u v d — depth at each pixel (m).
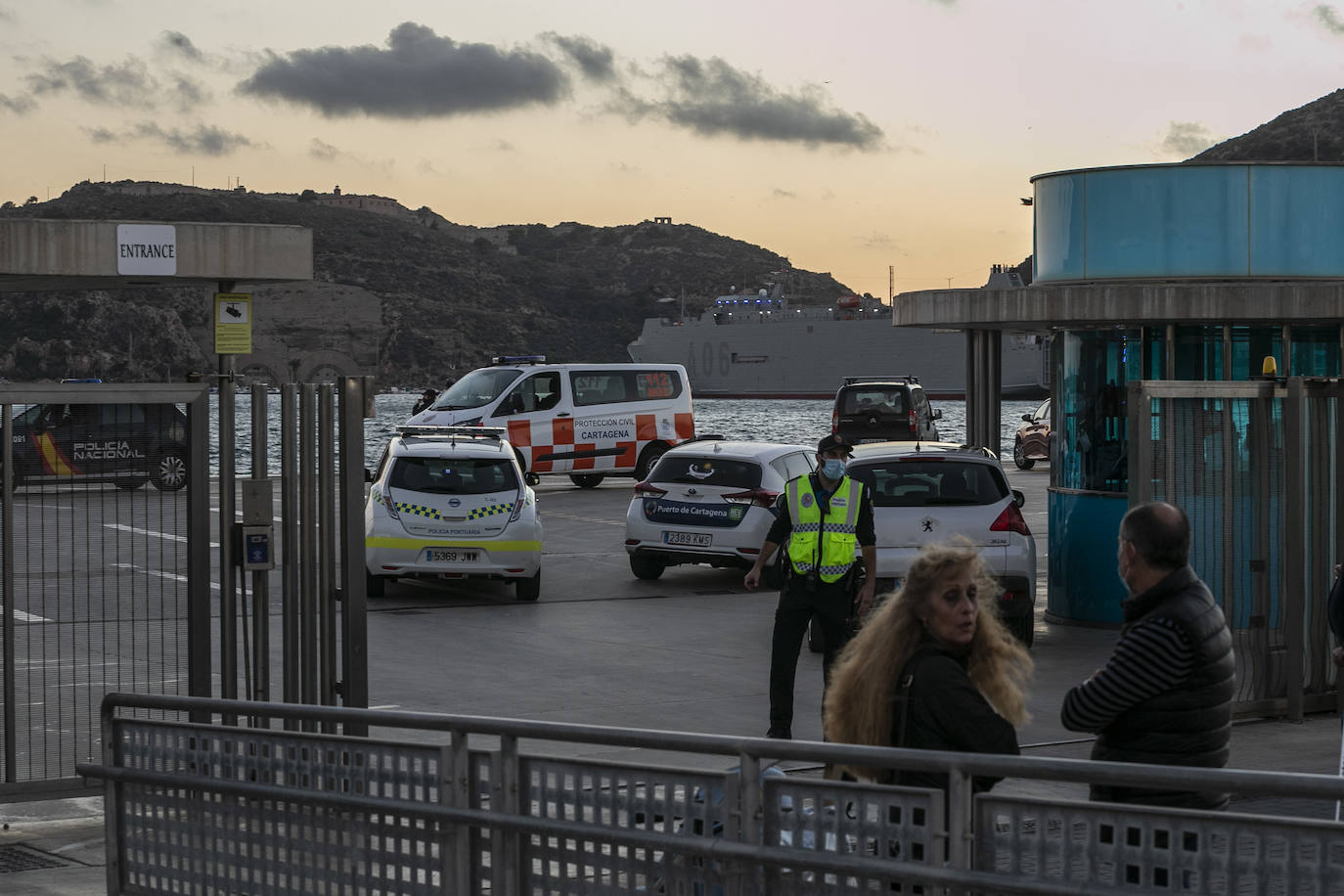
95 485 7.48
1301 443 9.91
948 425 94.31
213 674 11.01
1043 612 14.55
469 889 4.78
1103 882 3.57
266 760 5.36
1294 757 8.86
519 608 15.38
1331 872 3.26
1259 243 12.84
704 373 174.38
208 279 7.65
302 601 7.91
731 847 4.12
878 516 12.28
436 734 9.76
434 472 15.72
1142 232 13.12
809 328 164.38
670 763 8.85
